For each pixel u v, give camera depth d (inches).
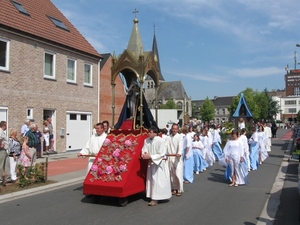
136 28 400.5
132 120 373.1
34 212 268.7
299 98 4776.1
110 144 315.3
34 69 660.1
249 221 243.0
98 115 861.2
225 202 302.4
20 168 372.5
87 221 242.4
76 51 775.1
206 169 534.9
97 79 860.6
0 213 266.1
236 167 383.6
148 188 297.3
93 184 287.9
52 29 742.5
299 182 261.4
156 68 396.8
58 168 514.6
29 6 734.5
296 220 246.4
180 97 4175.7
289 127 3511.3
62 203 299.4
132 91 383.6
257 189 363.6
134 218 249.8
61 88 733.9
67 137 757.3
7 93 599.8
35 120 661.3
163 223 237.0
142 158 291.3
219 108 5369.1
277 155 741.3
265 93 3292.3
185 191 354.3
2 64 597.9
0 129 369.1
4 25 588.1
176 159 334.3
